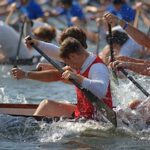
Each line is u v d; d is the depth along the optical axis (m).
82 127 18.14
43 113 18.66
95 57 17.61
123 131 18.05
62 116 18.41
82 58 17.50
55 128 18.14
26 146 16.72
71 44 17.36
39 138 17.50
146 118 18.30
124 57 20.20
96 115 18.09
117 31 27.61
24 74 18.61
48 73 18.75
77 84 17.30
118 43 27.80
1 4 50.50
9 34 32.66
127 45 27.97
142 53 28.97
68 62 17.62
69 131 17.98
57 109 18.66
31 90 25.89
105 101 17.75
